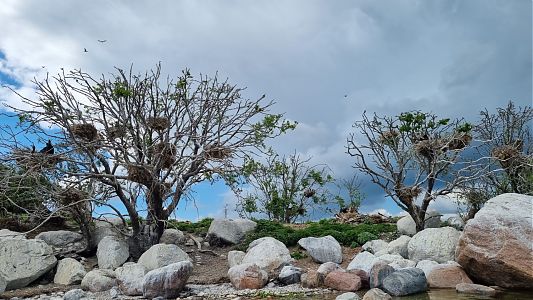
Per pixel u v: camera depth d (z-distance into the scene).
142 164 16.73
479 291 11.55
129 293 13.20
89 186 17.47
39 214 17.47
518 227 12.00
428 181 18.52
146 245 17.44
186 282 13.29
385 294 10.95
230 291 13.11
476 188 19.16
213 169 17.92
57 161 17.25
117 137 17.75
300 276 14.05
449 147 18.45
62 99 17.22
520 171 19.08
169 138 17.67
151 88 17.92
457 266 12.88
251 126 18.86
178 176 17.45
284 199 27.03
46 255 15.15
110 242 16.75
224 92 18.84
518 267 11.55
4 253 14.43
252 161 18.78
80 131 16.81
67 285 14.49
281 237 18.72
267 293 12.55
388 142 18.95
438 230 15.24
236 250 18.06
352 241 18.39
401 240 16.42
